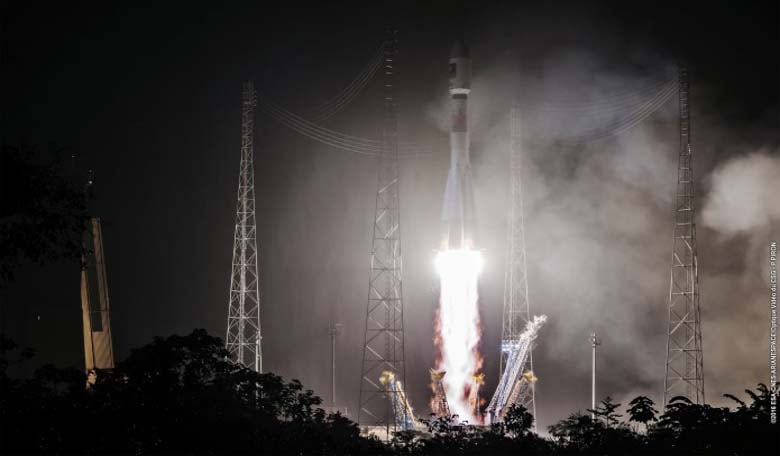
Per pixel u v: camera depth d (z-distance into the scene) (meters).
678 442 78.31
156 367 78.62
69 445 68.25
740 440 76.06
